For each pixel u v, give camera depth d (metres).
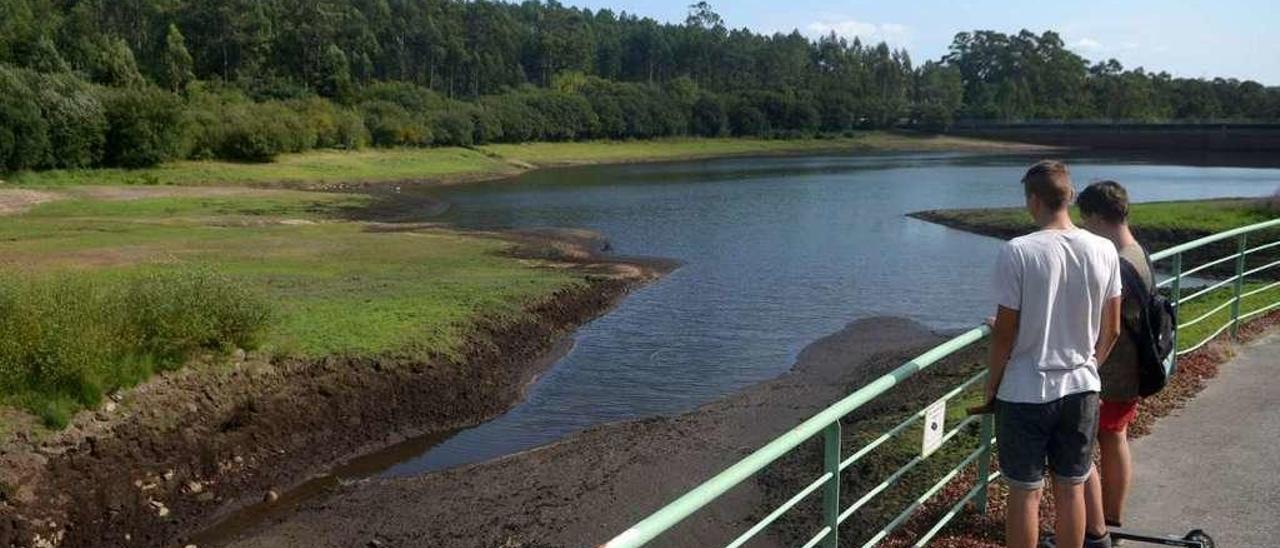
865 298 24.69
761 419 13.75
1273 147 97.75
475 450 13.52
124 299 13.55
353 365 14.86
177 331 13.38
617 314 22.38
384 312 18.12
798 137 128.88
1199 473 6.22
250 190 55.22
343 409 13.95
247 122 69.44
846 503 8.98
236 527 11.02
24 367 11.67
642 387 16.47
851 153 116.69
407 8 127.44
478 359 16.70
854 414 13.08
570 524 10.16
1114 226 5.15
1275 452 6.54
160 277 14.73
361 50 113.88
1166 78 154.50
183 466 11.84
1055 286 4.05
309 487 12.20
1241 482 6.05
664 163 97.00
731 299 24.39
